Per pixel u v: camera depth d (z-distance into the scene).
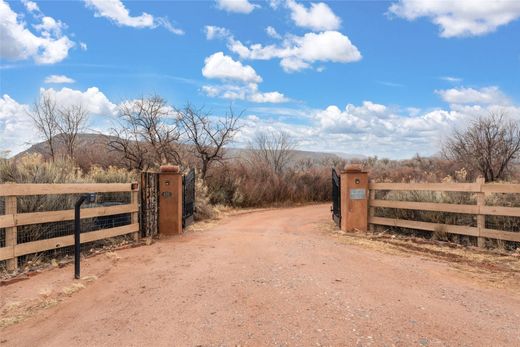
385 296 5.42
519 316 4.74
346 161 37.41
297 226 13.52
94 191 8.52
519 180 18.41
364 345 3.92
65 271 6.99
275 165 30.38
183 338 4.21
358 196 11.45
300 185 25.59
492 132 22.80
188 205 12.89
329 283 6.00
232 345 4.00
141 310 5.07
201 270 6.95
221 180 21.20
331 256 7.98
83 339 4.29
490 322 4.53
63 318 4.93
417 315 4.70
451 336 4.13
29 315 5.04
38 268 7.05
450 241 9.70
